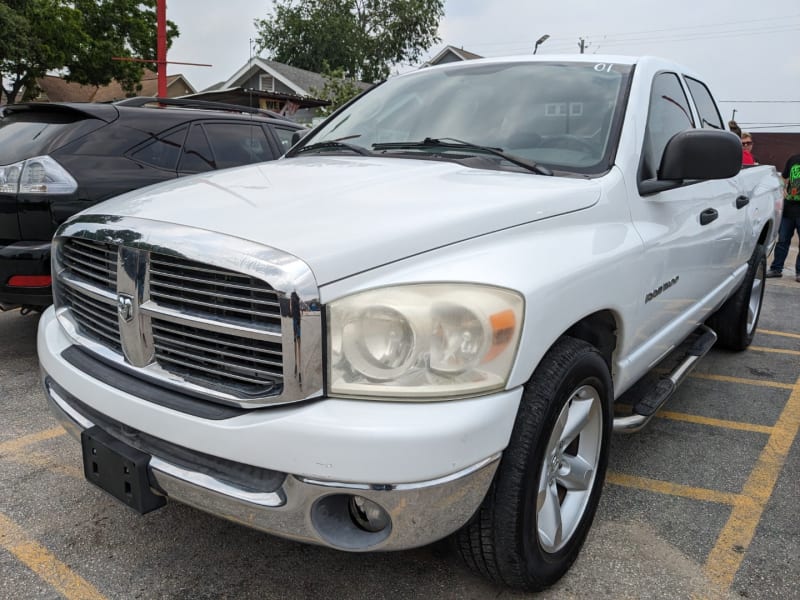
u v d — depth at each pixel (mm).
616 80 2998
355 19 42750
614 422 2746
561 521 2264
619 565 2480
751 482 3154
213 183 2434
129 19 26328
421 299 1778
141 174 4773
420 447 1693
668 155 2688
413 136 3043
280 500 1779
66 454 3301
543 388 2010
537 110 2936
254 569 2422
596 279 2225
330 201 2107
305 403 1762
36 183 4176
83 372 2170
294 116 19016
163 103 5895
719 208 3602
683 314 3361
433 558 2486
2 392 4086
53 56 23156
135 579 2363
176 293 1934
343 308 1746
